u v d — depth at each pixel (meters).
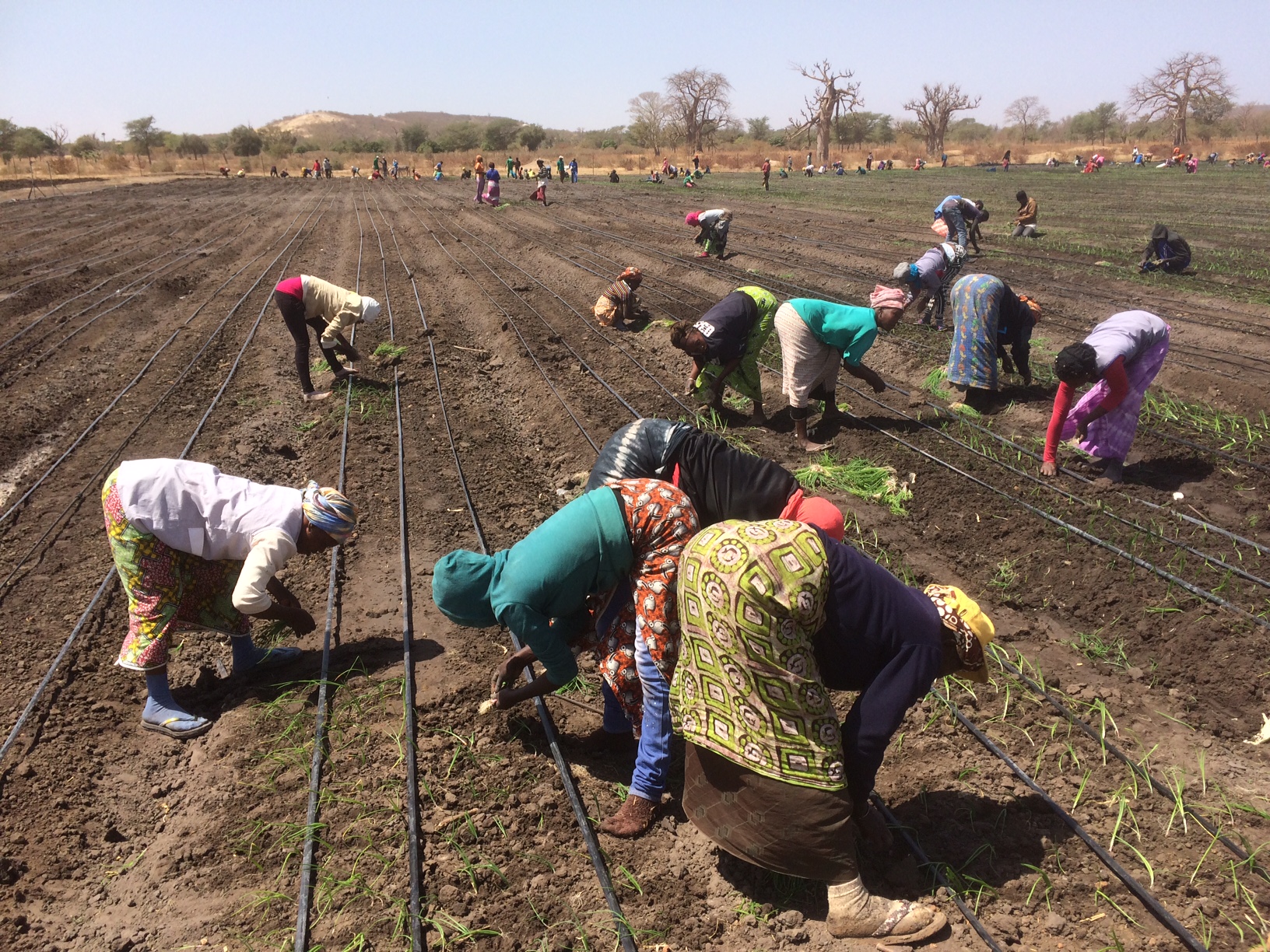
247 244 22.30
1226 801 3.88
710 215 17.31
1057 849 3.69
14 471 8.17
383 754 4.34
